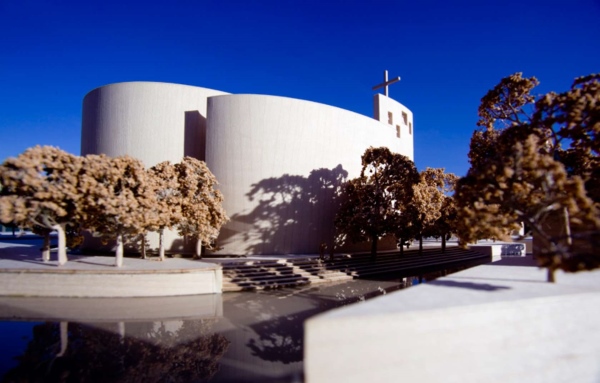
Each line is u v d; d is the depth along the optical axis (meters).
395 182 22.19
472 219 9.80
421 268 24.56
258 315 11.49
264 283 16.59
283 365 7.70
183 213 17.14
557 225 13.74
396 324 5.46
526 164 9.15
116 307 11.92
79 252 22.92
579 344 7.03
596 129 11.23
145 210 13.55
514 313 6.45
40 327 9.86
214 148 23.44
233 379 6.98
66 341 8.91
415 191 21.67
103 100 24.53
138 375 7.15
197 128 24.83
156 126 24.00
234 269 17.23
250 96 23.59
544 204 9.26
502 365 6.16
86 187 12.53
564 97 11.45
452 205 27.30
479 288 8.09
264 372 7.32
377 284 17.59
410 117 37.41
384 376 5.32
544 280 9.53
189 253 22.67
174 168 17.33
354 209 22.41
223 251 22.75
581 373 6.89
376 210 21.94
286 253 23.64
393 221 21.52
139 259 18.00
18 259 16.23
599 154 12.55
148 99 24.06
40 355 8.04
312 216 24.70
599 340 7.27
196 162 18.27
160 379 6.98
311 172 24.80
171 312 11.61
